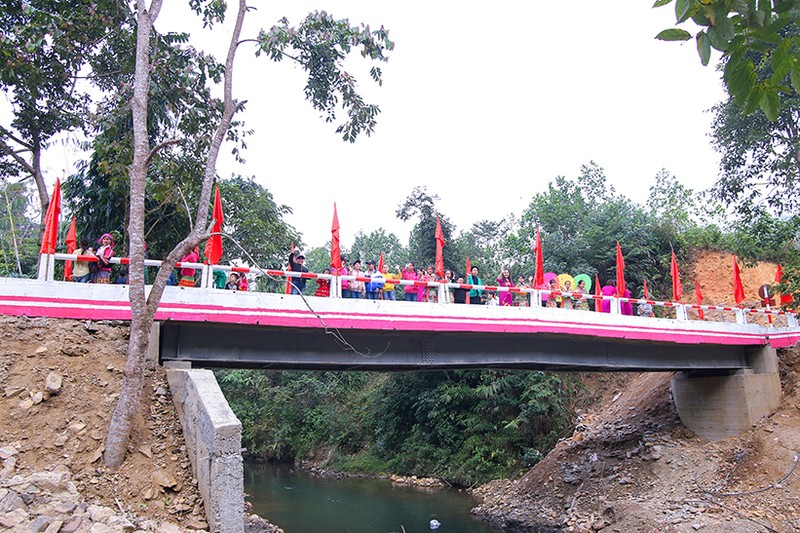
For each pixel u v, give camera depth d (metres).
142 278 10.02
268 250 25.72
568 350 16.42
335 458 33.84
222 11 14.19
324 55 12.74
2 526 7.23
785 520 14.83
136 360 9.60
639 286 33.91
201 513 8.84
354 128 13.60
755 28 4.21
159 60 14.38
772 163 22.72
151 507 8.77
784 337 21.06
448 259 35.84
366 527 19.56
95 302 11.10
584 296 16.91
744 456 17.84
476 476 26.08
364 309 13.05
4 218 37.47
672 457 19.16
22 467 8.63
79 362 10.34
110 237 12.27
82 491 8.60
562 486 20.86
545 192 40.44
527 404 25.86
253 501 24.11
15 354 10.05
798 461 16.56
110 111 15.45
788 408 19.03
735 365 19.94
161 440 9.93
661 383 24.62
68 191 21.05
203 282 11.95
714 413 20.16
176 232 20.95
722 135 24.62
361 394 37.00
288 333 12.87
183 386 10.33
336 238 13.36
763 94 4.47
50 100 16.47
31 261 33.69
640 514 16.66
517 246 37.78
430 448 29.02
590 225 35.34
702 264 35.16
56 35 14.09
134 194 10.35
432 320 13.75
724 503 16.22
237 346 12.31
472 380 29.19
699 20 4.20
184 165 15.23
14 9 15.14
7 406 9.35
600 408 27.02
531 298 15.90
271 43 12.22
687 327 18.08
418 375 31.09
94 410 9.79
